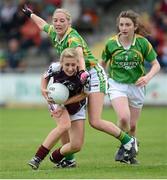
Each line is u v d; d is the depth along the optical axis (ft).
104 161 100.89
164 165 93.45
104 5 280.31
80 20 265.75
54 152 91.56
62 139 93.30
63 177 79.10
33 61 252.01
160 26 255.50
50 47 257.34
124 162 94.73
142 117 200.54
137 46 98.22
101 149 120.78
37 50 255.70
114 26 271.90
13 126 171.42
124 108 97.40
